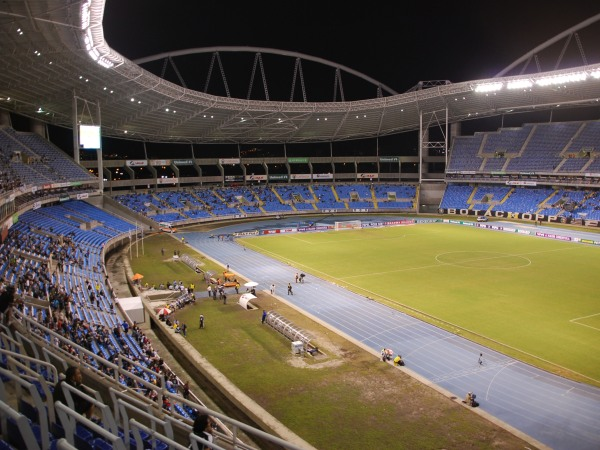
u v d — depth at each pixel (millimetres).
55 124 83500
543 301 44344
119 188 105875
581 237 77250
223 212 106562
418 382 28969
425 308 42875
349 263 61750
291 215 113062
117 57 56000
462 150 116188
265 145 122812
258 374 30078
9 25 41281
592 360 31828
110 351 26891
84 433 8719
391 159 120938
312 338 36125
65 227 63969
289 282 52656
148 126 92000
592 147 96750
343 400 26781
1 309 14312
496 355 32750
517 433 23453
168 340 36656
